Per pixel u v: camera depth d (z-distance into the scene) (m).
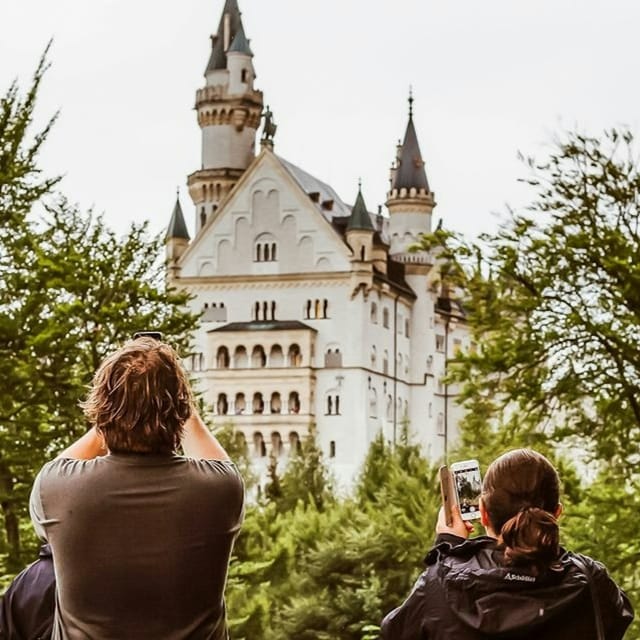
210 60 180.25
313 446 76.75
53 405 19.80
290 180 159.75
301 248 158.25
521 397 18.62
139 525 3.68
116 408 3.77
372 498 61.28
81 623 3.64
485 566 4.04
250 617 38.53
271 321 158.50
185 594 3.67
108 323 23.62
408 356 168.50
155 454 3.80
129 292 24.45
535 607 3.90
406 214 173.00
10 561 19.44
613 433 18.47
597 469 19.78
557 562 4.00
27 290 20.20
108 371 3.85
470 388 19.09
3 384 19.16
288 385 153.38
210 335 156.38
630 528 18.11
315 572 46.62
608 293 18.45
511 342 18.45
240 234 160.62
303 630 45.06
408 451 62.59
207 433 4.07
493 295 19.00
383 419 160.25
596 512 18.47
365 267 155.38
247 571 30.55
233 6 181.62
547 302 18.62
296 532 52.78
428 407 168.38
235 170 176.38
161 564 3.65
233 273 160.12
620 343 18.00
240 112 177.50
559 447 19.27
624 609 4.09
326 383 155.12
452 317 174.88
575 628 3.96
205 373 157.25
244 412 154.12
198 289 161.12
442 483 4.37
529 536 3.93
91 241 24.64
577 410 18.97
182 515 3.70
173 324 25.28
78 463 3.80
